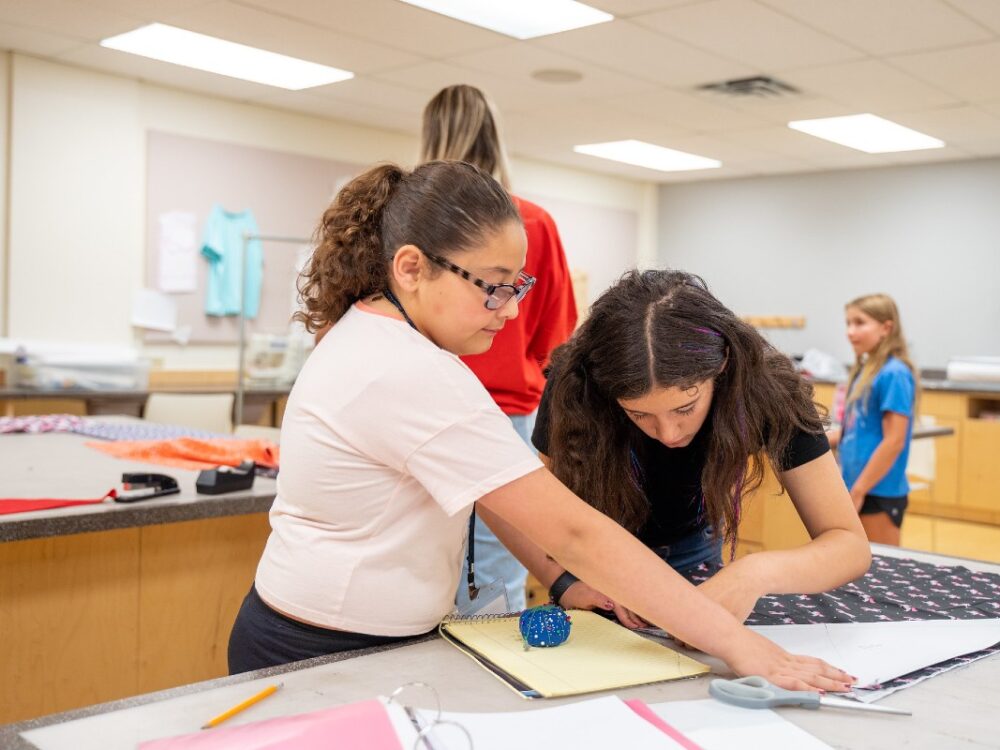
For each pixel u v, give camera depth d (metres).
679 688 1.07
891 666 1.15
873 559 1.72
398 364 1.08
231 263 5.80
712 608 1.12
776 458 1.38
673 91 5.25
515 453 1.09
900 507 3.59
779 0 3.78
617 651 1.17
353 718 0.91
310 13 4.07
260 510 2.12
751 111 5.67
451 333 1.13
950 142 6.38
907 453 3.56
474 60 4.73
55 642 2.05
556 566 1.45
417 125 6.38
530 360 2.15
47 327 5.08
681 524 1.57
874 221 7.40
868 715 1.00
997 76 4.78
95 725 0.92
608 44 4.42
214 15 4.13
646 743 0.90
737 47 4.41
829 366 7.12
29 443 2.89
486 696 1.02
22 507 1.87
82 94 5.11
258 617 1.25
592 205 8.12
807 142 6.54
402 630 1.19
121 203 5.31
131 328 5.41
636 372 1.24
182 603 2.24
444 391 1.07
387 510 1.14
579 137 6.59
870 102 5.38
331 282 1.17
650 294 1.29
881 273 7.36
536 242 2.03
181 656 2.25
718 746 0.90
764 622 1.33
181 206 5.57
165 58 4.90
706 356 1.25
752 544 3.48
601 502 1.44
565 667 1.10
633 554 1.10
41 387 4.80
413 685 1.04
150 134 5.41
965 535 5.73
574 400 1.41
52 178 5.04
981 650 1.22
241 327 5.14
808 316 7.77
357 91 5.46
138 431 3.13
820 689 1.06
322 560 1.17
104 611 2.12
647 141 6.68
